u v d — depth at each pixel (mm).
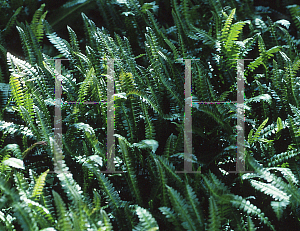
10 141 2055
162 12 3240
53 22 2902
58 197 1330
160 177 1695
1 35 2689
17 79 1875
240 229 1590
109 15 2904
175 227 1616
